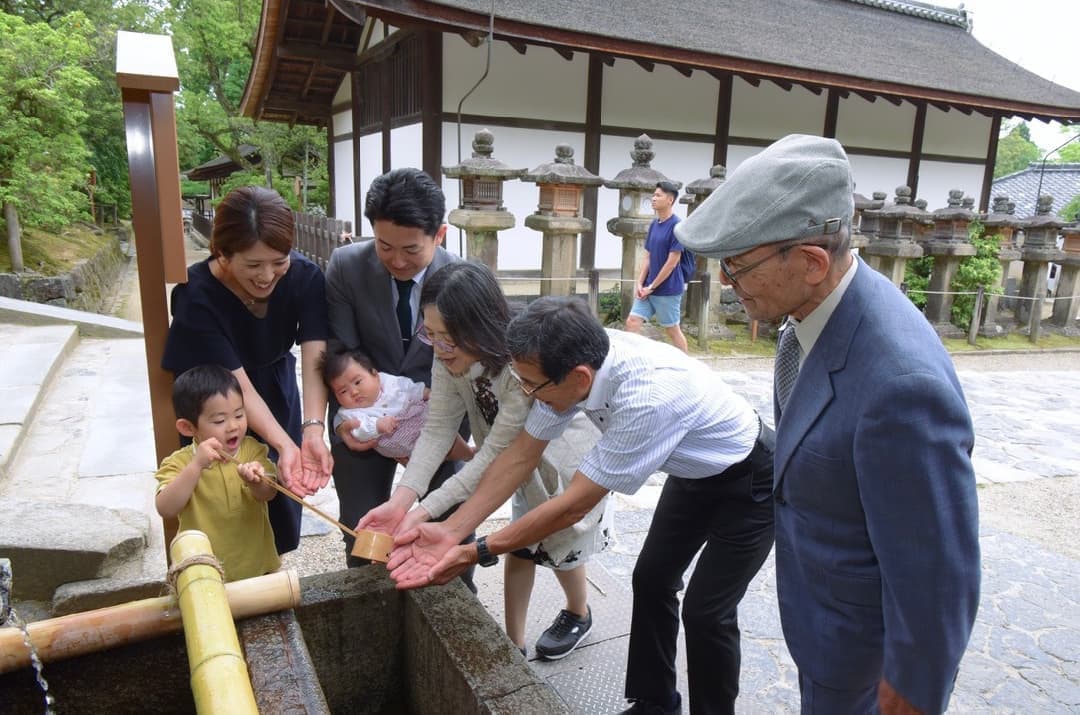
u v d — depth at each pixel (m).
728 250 1.25
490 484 1.90
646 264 6.73
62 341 6.51
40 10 14.91
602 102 10.80
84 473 3.91
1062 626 3.02
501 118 10.05
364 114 12.07
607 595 3.02
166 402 2.17
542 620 2.84
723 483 1.91
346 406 2.31
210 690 1.15
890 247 9.70
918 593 1.18
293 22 11.47
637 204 7.99
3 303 7.27
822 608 1.43
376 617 1.78
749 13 13.17
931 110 13.78
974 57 15.45
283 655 1.42
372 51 10.97
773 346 8.82
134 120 1.92
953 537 1.16
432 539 1.84
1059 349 10.73
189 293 2.05
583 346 1.58
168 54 1.98
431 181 2.07
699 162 11.84
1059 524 4.20
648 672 2.15
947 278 10.59
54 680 1.47
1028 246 11.27
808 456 1.34
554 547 2.22
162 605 1.50
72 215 11.82
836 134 12.95
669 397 1.72
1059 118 13.25
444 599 1.74
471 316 1.76
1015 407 7.07
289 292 2.23
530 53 10.01
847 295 1.29
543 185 7.34
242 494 2.18
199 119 20.42
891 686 1.25
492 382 2.00
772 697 2.51
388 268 2.18
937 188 14.32
